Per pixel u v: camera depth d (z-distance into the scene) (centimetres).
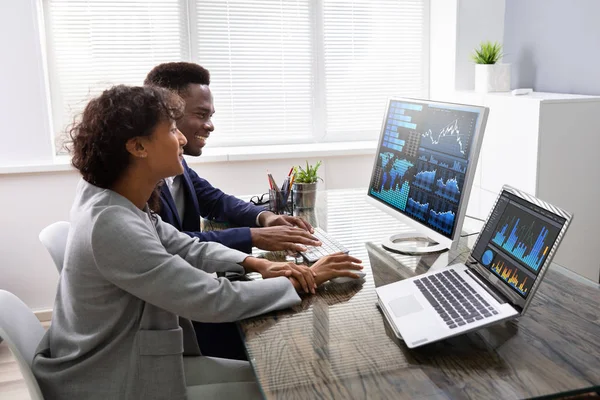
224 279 132
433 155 161
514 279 119
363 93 367
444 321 117
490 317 114
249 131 354
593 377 100
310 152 336
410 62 370
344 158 345
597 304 130
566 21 295
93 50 324
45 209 307
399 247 171
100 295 125
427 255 166
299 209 221
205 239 168
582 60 287
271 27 345
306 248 169
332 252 165
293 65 352
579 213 279
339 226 197
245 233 170
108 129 123
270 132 357
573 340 113
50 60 320
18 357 116
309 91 358
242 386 137
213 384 138
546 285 141
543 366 104
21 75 295
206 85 205
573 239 281
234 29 340
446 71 352
